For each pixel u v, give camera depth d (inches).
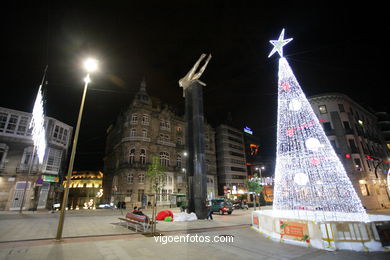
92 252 257.9
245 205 1204.5
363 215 345.7
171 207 1382.9
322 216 387.2
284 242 320.8
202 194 722.8
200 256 246.5
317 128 364.2
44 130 1117.1
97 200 2532.0
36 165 1050.7
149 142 1573.6
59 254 247.3
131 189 1400.1
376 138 1596.9
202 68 879.1
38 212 919.7
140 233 392.2
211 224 534.6
